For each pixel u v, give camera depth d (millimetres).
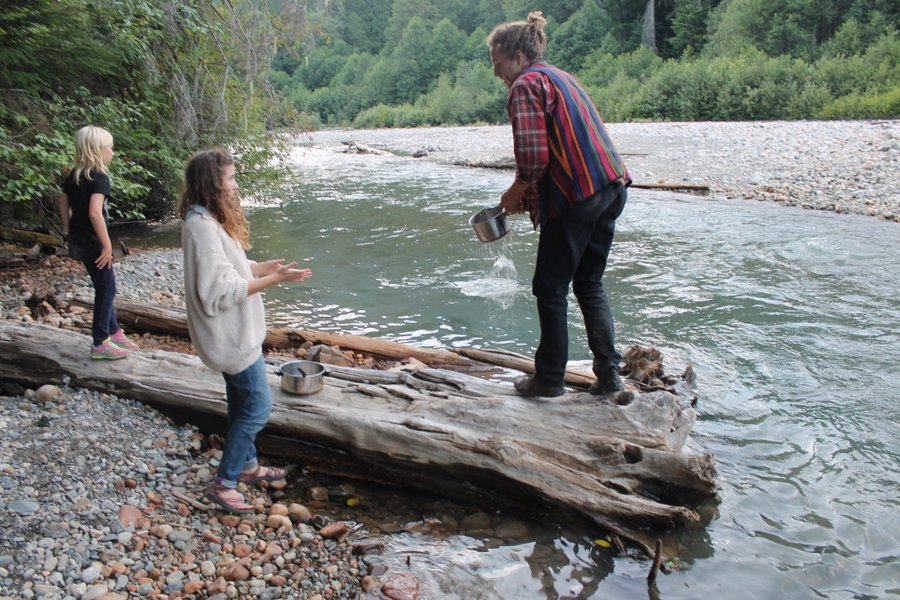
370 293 7617
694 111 32750
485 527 3580
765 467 4008
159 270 8109
